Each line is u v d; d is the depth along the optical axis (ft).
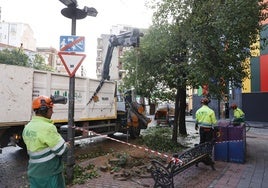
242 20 35.60
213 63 37.14
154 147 41.55
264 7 39.14
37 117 13.93
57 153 13.58
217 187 23.68
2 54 115.96
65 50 24.30
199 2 37.52
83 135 42.80
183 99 55.47
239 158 33.14
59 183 14.03
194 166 30.73
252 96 94.53
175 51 39.50
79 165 28.32
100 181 24.45
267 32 71.56
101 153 38.24
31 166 13.67
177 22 38.75
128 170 27.22
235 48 36.88
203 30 36.55
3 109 30.07
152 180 24.84
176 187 23.48
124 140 49.62
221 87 38.01
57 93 36.99
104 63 49.26
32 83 33.12
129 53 47.78
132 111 51.42
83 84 41.86
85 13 25.18
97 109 45.03
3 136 31.37
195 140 51.01
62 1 24.16
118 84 50.52
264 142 52.80
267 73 90.94
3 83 30.09
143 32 45.83
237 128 34.22
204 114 34.17
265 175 27.73
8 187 24.08
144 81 46.34
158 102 52.60
